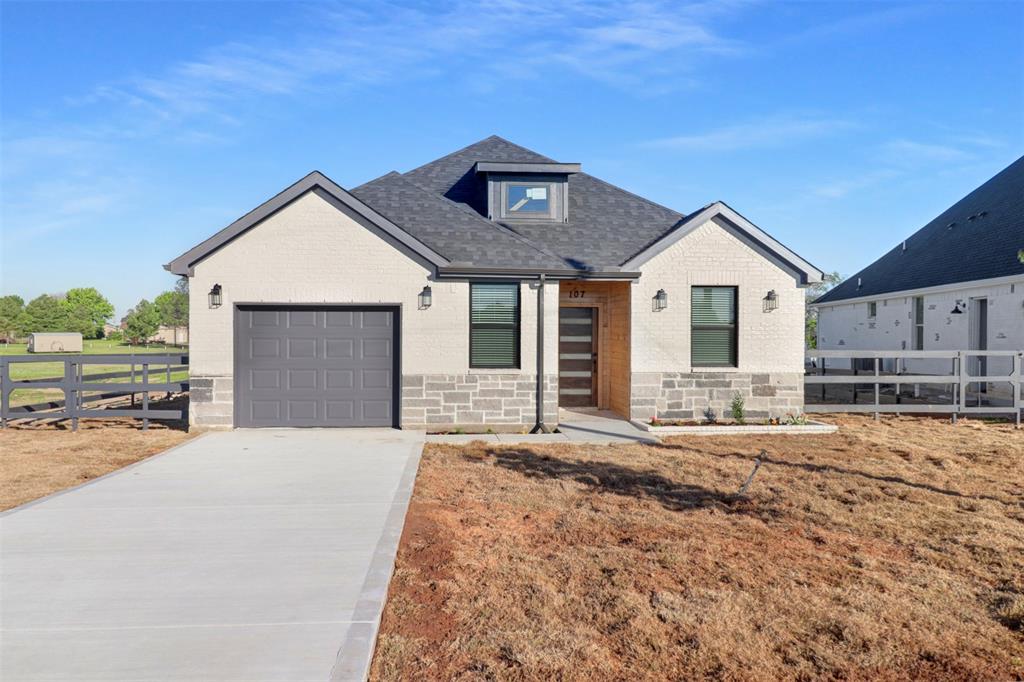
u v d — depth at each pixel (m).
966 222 22.80
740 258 12.98
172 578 5.01
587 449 10.48
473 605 4.67
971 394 18.94
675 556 5.64
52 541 5.84
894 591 5.02
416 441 10.91
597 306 14.77
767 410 13.05
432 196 14.40
